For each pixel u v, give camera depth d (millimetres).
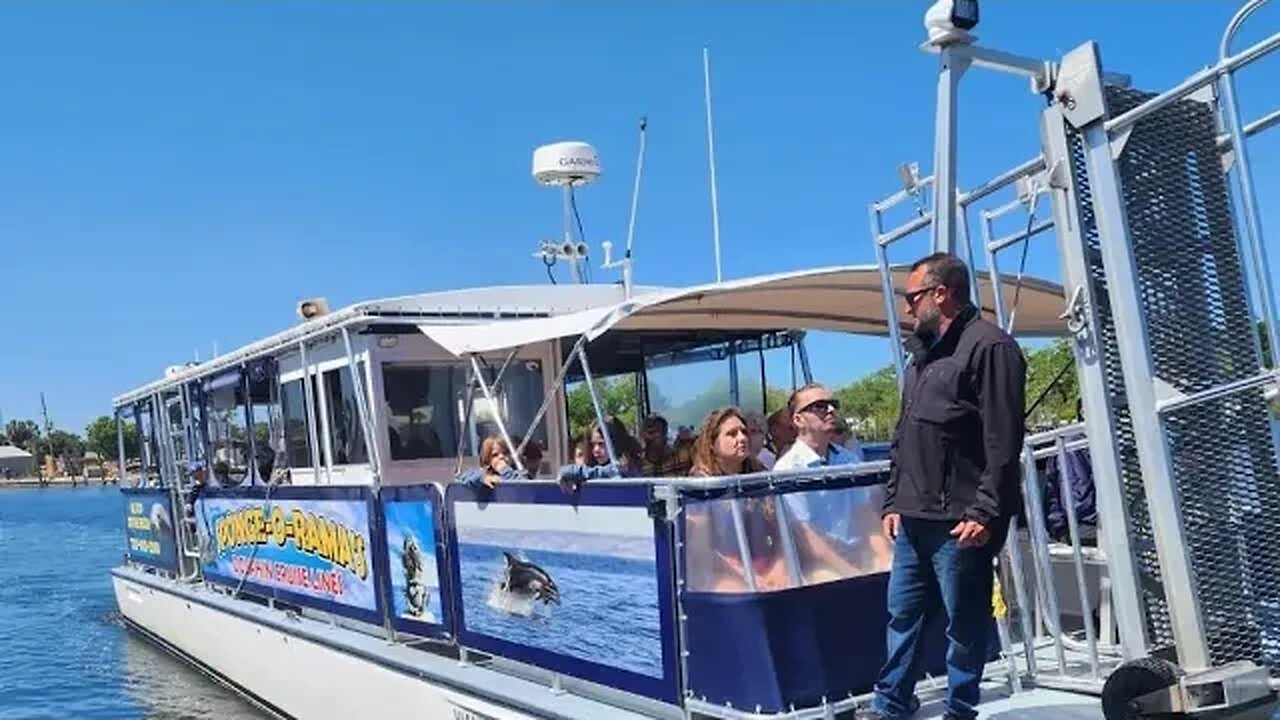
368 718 6883
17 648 13516
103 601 18500
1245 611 3840
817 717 4379
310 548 8078
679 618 4590
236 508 9609
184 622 11188
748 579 4371
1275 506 3900
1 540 34906
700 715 4590
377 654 6699
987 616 4105
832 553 4613
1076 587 5945
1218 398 3844
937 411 3969
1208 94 4078
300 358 8492
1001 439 3752
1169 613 3854
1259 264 3701
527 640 5539
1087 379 4031
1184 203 3982
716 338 8328
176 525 11727
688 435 7160
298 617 8406
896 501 4121
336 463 8078
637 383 8039
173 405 12094
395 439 7391
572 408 7785
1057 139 4023
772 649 4348
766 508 4477
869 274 5430
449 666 6145
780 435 6441
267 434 9211
